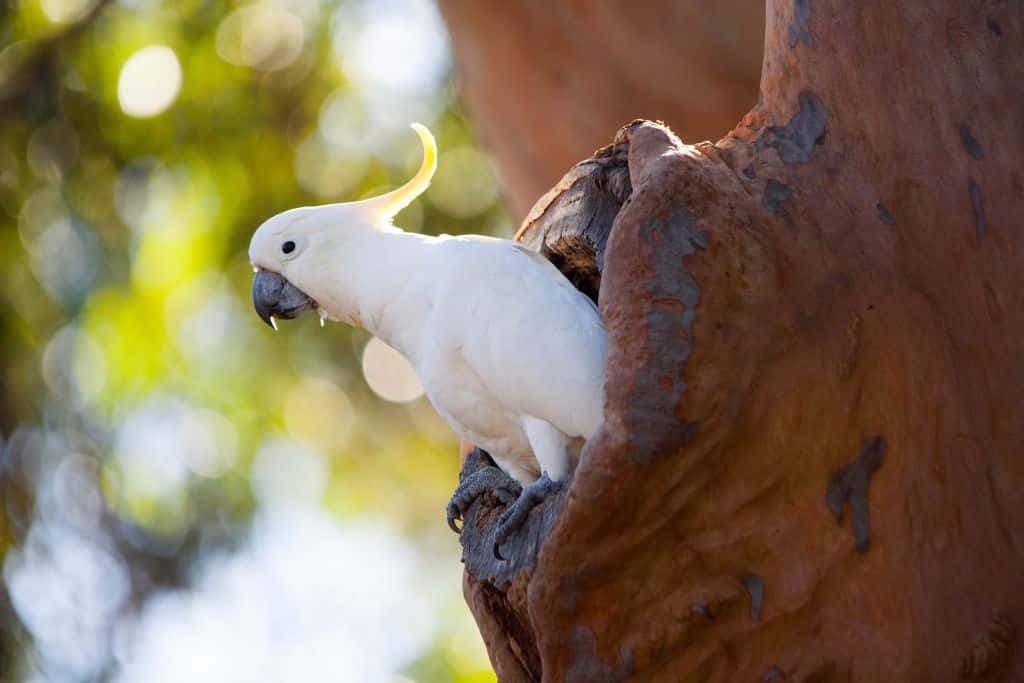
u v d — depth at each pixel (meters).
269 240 8.08
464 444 8.90
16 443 18.12
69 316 18.33
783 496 6.29
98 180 18.77
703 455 6.14
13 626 17.38
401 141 19.66
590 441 6.14
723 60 13.84
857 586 6.25
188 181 19.14
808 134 6.88
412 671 20.05
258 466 19.55
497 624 7.53
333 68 19.45
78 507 18.23
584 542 6.18
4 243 18.38
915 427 6.35
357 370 19.97
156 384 18.39
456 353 7.17
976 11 7.17
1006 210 6.91
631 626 6.36
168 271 18.62
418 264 7.61
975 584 6.29
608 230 7.88
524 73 14.91
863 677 6.21
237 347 19.62
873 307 6.43
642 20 13.76
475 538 7.62
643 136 6.93
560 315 6.93
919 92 6.93
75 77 18.73
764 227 6.45
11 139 18.56
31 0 18.72
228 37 19.14
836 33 6.95
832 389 6.30
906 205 6.77
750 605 6.32
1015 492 6.57
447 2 15.25
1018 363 6.76
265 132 19.28
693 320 6.13
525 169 15.84
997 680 6.25
